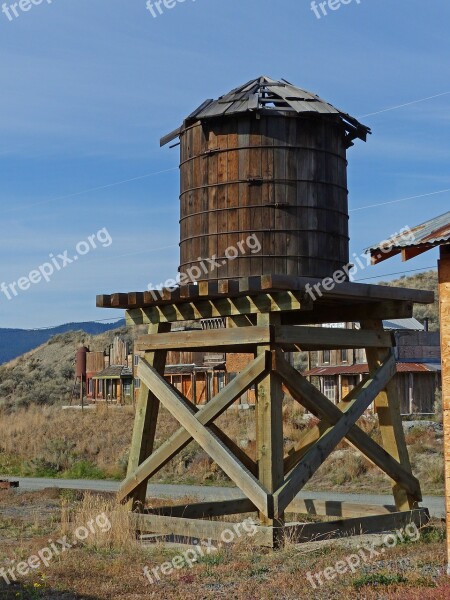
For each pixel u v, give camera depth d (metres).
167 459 15.75
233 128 20.94
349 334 15.57
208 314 15.42
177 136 22.75
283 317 17.61
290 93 21.42
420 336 42.66
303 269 20.28
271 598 10.60
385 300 15.62
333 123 21.06
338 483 27.34
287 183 20.45
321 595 10.62
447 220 11.65
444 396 10.93
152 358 16.75
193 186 21.70
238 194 20.75
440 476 25.86
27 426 48.53
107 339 103.62
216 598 10.79
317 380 47.69
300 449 15.42
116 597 11.16
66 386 80.25
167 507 16.77
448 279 10.98
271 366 14.17
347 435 15.41
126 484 16.39
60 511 20.70
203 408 14.99
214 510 17.25
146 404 16.72
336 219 20.95
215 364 53.88
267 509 13.67
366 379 16.25
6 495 25.83
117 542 14.98
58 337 110.69
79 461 38.75
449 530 10.92
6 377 89.81
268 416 14.12
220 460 14.48
